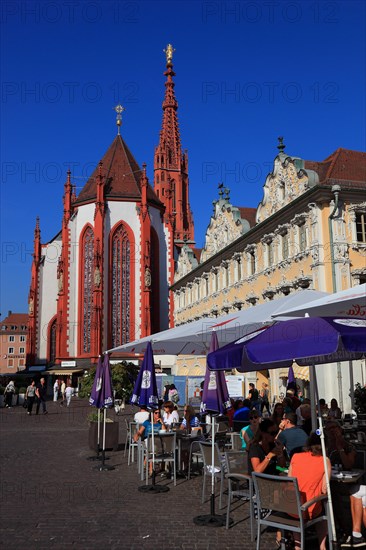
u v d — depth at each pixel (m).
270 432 9.40
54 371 68.88
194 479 13.31
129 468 15.06
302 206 31.09
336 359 11.46
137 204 75.00
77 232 73.94
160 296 75.75
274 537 8.44
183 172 135.75
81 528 8.83
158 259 76.56
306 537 8.01
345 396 27.30
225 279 45.25
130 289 72.56
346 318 8.73
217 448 10.74
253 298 38.00
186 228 132.88
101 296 69.81
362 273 28.94
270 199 36.16
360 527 7.79
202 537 8.40
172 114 136.12
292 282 31.91
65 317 71.19
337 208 29.19
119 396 36.84
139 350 21.48
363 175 31.58
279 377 33.47
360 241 29.69
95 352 68.31
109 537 8.33
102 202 72.69
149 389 12.65
